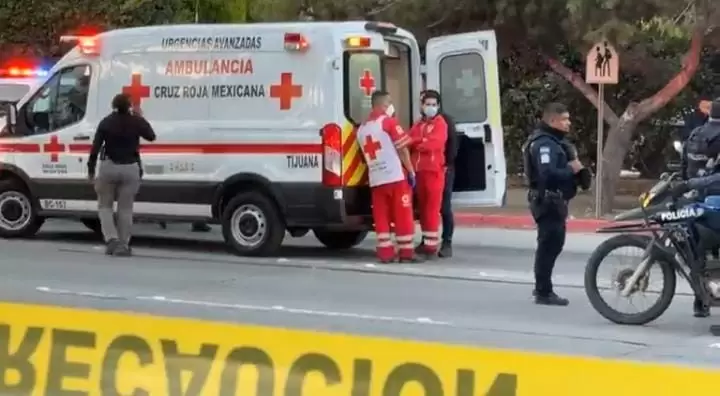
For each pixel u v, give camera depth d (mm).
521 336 9742
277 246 14227
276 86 13961
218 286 12242
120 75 14969
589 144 27266
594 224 18844
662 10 19641
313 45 13773
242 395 6066
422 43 22062
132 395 6289
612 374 5309
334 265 13828
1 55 26797
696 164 11289
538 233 11266
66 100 15438
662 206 10164
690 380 5160
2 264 13617
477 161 14688
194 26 14500
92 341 6398
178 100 14555
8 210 16000
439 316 10625
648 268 10156
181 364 6203
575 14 19484
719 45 21359
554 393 5414
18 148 15719
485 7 21344
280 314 10680
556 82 26828
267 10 22938
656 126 26672
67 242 15812
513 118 27781
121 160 14125
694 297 10953
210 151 14344
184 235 17094
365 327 10078
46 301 11172
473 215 20109
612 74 19938
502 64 25547
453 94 14734
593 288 10352
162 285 12273
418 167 14273
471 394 5582
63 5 26297
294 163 13883
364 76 14055
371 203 14203
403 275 13133
